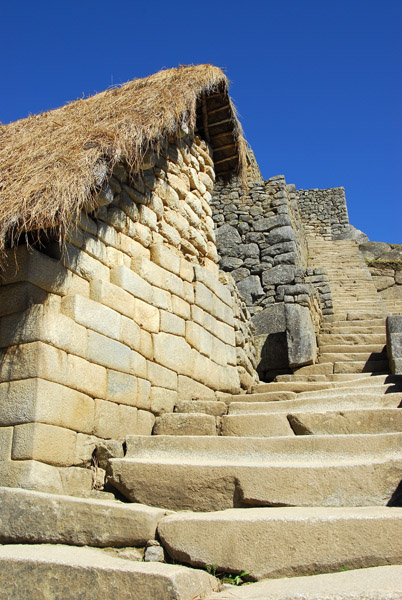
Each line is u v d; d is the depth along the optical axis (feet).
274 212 38.70
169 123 17.07
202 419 15.21
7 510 10.57
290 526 9.09
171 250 19.39
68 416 12.52
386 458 11.68
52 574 8.59
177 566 8.73
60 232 12.23
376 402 16.34
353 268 50.14
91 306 13.98
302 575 8.74
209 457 12.91
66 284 13.61
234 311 24.29
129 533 9.81
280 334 31.30
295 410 16.80
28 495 10.57
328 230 68.33
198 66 21.04
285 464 11.58
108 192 14.80
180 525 9.62
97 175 13.42
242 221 38.91
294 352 26.89
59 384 12.42
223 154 25.43
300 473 11.02
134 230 17.15
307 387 21.09
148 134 15.75
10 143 16.57
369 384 20.26
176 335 18.12
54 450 11.91
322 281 37.11
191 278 20.02
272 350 31.09
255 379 27.32
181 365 18.06
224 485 11.12
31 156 14.42
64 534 10.13
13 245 12.89
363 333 31.32
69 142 14.73
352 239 63.93
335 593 7.25
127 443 13.65
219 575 9.10
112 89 20.36
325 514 9.32
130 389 15.11
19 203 12.06
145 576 8.08
